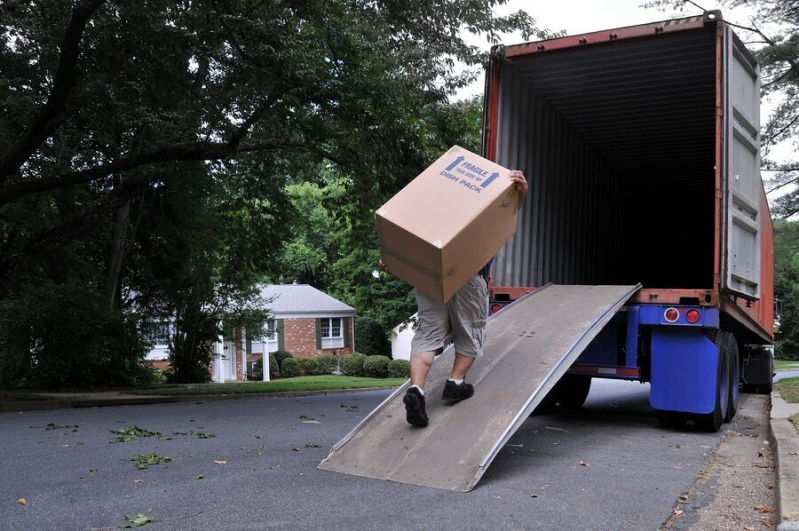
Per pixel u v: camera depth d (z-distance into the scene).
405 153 11.77
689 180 12.47
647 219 13.91
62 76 9.82
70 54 9.59
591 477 4.50
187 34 10.50
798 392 10.02
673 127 9.81
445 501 3.76
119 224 15.23
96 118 11.87
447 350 5.98
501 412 4.65
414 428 4.69
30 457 5.09
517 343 5.82
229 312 19.33
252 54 10.27
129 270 17.92
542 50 7.56
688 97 8.79
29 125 11.07
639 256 13.60
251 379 30.02
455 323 4.86
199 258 17.80
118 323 15.19
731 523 3.57
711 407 6.48
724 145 6.38
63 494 3.91
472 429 4.52
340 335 34.50
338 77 10.72
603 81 8.39
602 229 11.19
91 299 14.55
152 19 10.62
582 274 10.17
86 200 14.45
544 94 8.88
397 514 3.52
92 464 4.79
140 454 5.20
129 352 15.62
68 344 14.18
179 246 17.56
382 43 10.89
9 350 13.96
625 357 6.85
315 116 12.05
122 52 11.11
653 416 8.24
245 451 5.32
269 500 3.75
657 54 7.62
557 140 9.44
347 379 23.89
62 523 3.35
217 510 3.57
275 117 12.19
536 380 5.03
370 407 9.92
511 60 7.83
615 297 6.66
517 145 8.20
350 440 4.75
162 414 8.85
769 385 11.53
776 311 14.07
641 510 3.75
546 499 3.88
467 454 4.28
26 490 4.01
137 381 16.22
